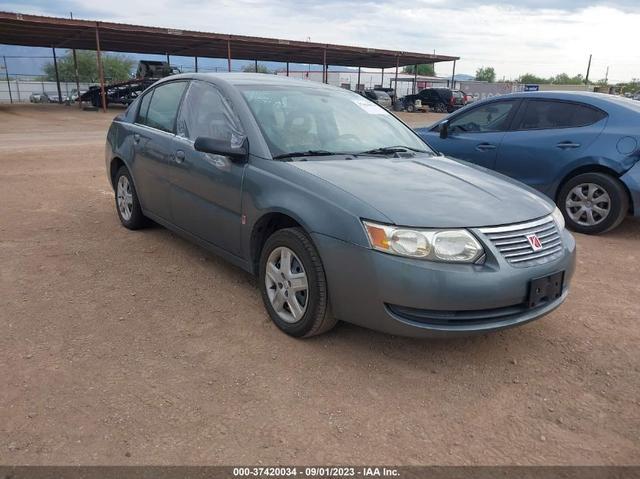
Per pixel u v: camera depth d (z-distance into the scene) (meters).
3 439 2.50
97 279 4.38
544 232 3.34
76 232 5.62
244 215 3.79
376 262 2.99
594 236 6.25
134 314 3.80
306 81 4.95
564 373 3.28
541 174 6.53
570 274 3.46
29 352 3.25
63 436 2.54
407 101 40.56
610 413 2.89
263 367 3.18
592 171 6.20
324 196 3.26
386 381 3.10
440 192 3.37
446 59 44.22
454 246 2.97
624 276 4.98
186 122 4.60
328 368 3.21
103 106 29.64
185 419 2.69
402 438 2.63
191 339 3.48
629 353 3.53
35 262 4.70
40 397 2.82
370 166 3.76
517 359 3.42
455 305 2.96
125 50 39.03
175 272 4.58
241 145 3.88
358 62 47.62
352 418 2.76
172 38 31.45
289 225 3.69
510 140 6.79
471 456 2.53
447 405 2.91
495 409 2.90
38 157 11.26
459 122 7.52
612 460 2.54
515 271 3.05
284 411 2.79
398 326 3.03
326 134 4.18
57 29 27.98
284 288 3.52
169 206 4.77
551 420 2.82
